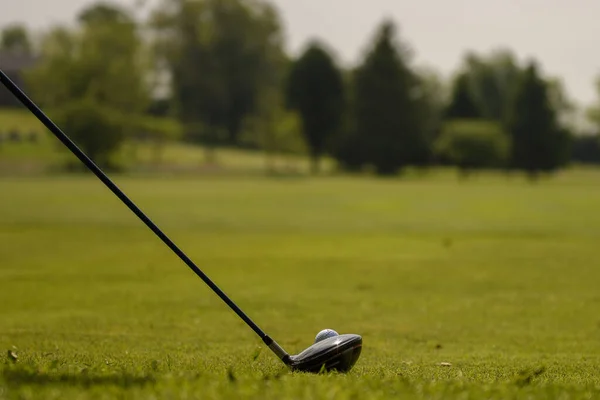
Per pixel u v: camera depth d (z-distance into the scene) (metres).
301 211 78.50
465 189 123.56
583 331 23.56
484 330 23.67
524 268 39.59
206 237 54.84
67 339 20.61
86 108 179.00
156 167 188.38
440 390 10.70
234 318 25.28
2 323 23.83
